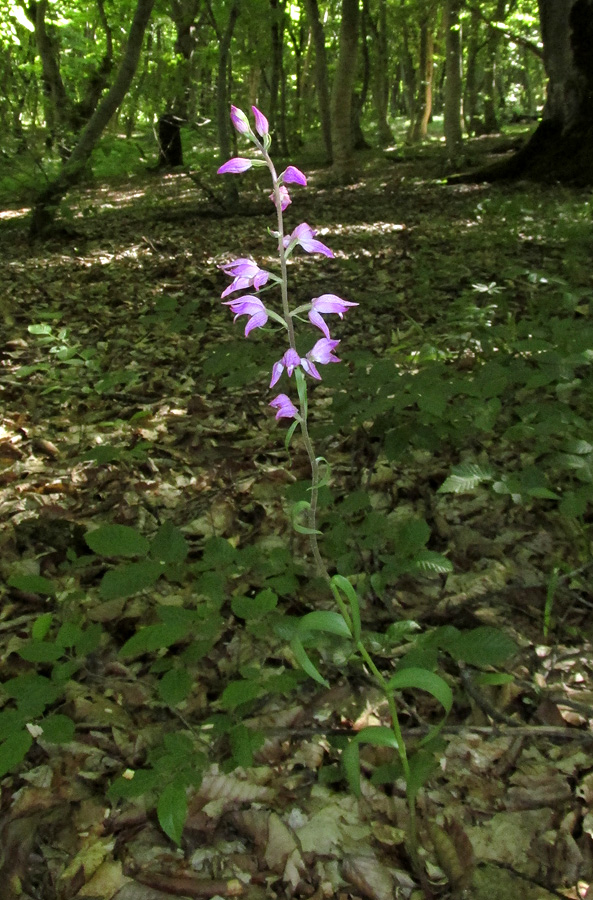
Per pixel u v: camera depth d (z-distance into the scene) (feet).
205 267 27.04
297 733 7.00
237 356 12.66
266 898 5.80
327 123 68.39
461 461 11.85
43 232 36.01
